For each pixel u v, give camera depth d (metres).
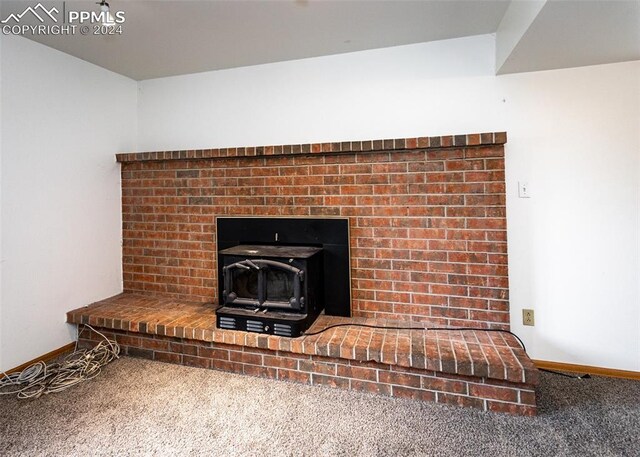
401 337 2.09
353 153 2.41
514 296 2.25
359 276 2.44
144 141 3.10
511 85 2.22
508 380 1.74
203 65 2.77
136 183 2.97
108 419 1.76
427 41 2.37
